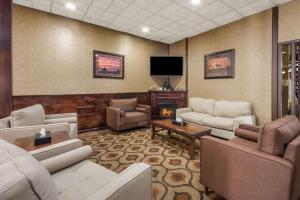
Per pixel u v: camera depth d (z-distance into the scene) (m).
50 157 1.40
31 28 3.37
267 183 1.28
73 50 3.92
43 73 3.54
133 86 5.07
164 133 3.90
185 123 3.22
